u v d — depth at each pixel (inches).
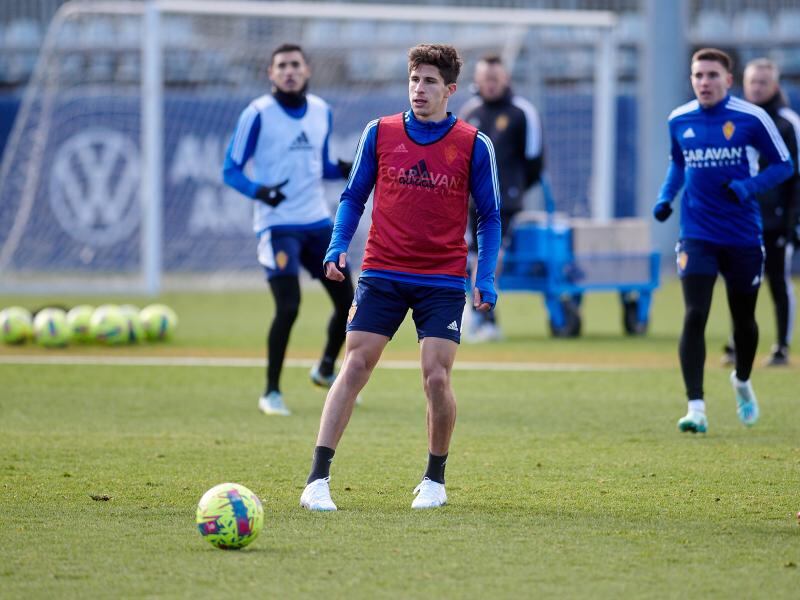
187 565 701.9
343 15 2962.6
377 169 869.2
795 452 1090.7
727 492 917.8
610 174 3048.7
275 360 1332.4
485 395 1470.2
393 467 1021.8
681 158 1201.4
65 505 867.4
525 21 2982.3
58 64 3122.5
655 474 989.8
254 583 666.2
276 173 1332.4
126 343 2011.6
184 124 3324.3
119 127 3257.9
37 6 3735.2
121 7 2935.5
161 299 2955.2
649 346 2006.6
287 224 1331.2
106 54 3255.4
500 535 776.3
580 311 2164.1
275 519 821.9
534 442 1147.3
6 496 899.4
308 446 1126.4
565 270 2121.1
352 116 3427.7
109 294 3068.4
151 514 838.5
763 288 3115.2
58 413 1331.2
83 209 3216.0
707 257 1175.0
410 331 2300.7
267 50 3312.0
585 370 1707.7
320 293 3287.4
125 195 3260.3
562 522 815.7
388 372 1701.5
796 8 3678.6
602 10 3631.9
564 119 3447.3
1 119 3671.3
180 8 2918.3
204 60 3316.9
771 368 1706.4
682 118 1186.0
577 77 3462.1
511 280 2133.4
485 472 999.6
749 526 805.2
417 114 849.5
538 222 2177.7
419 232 850.8
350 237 876.0
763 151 1164.5
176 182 3329.2
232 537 727.7
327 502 854.5
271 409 1328.7
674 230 3467.0
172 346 2003.0
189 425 1252.5
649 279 2182.6
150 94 2933.1
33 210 3159.5
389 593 648.4
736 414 1323.8
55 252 3184.1
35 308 2647.6
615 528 797.9
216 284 3363.7
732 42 3659.0
